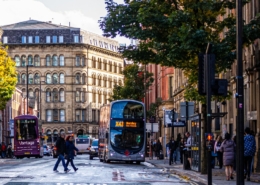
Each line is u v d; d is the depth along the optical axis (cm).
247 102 3819
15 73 6138
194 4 3042
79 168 3916
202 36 2936
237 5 1898
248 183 2472
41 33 13762
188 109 3559
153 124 5800
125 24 3406
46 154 10031
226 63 3034
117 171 3525
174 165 4353
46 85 13775
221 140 3569
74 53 13712
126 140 4888
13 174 3086
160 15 3091
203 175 2944
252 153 2638
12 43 13675
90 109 13875
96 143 6962
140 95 7638
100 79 14288
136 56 3306
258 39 3422
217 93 1967
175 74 7144
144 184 2477
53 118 13775
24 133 6800
